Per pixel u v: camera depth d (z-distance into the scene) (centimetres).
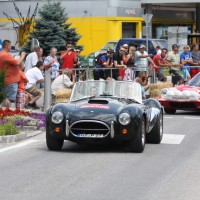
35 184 2047
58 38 8275
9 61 3722
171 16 12138
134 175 2222
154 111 2962
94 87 2917
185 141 3100
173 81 5416
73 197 1870
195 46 5809
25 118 3422
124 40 8300
